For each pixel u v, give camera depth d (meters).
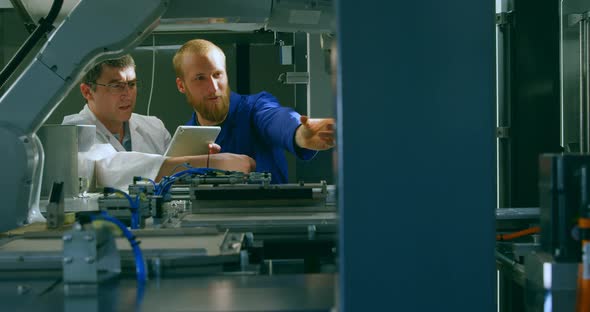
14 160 1.74
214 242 1.47
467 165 0.87
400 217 0.87
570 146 3.53
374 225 0.87
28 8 2.44
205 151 3.37
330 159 4.51
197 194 2.11
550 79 3.45
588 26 3.34
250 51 4.81
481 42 0.87
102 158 3.19
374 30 0.86
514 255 1.54
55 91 1.75
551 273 1.11
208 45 4.58
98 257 1.17
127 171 3.12
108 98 4.43
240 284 1.13
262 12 2.05
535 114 3.46
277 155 4.41
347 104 0.86
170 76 4.80
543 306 1.14
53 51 1.74
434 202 0.87
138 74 4.79
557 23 3.44
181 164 2.79
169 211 2.19
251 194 2.12
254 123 4.47
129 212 1.86
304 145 3.03
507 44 3.49
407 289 0.87
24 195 1.78
